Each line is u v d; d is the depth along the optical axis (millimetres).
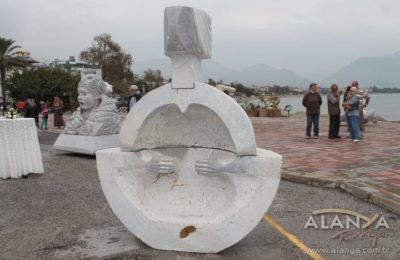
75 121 10539
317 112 12844
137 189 4305
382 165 7953
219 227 4000
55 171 8430
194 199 4367
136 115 4250
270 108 25688
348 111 11828
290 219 5129
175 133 4426
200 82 4109
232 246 4227
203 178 4398
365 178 6816
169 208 4363
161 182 4480
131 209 4219
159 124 4367
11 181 7520
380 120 21609
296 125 18547
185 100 4098
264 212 3939
